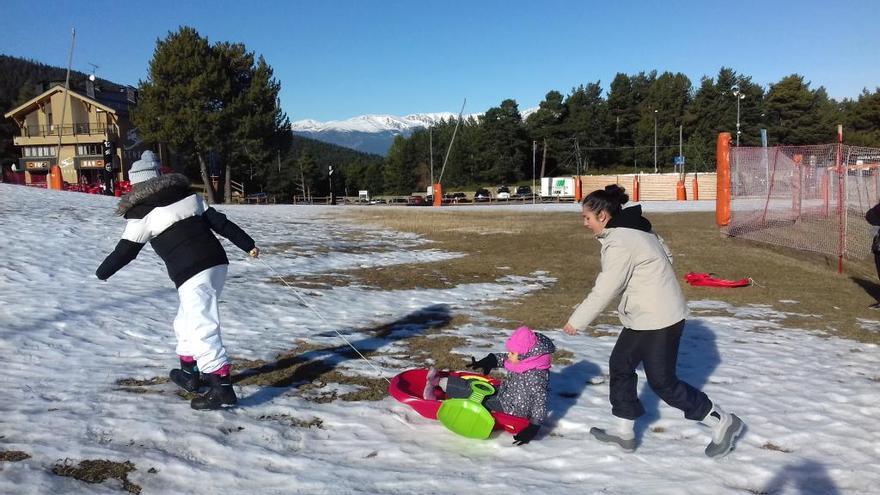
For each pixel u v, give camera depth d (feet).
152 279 31.22
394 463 12.79
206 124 161.17
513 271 42.52
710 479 12.30
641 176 190.90
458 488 11.60
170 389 16.38
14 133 238.07
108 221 51.70
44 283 28.27
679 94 266.77
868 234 58.44
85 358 18.62
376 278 37.76
